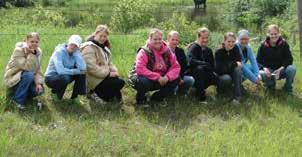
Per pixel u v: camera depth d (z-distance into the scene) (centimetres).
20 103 658
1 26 1399
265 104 730
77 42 673
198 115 689
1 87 700
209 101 732
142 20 1617
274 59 765
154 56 689
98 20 1922
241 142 611
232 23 1886
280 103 738
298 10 891
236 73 721
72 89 727
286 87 764
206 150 587
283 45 761
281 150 598
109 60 707
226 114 696
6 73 662
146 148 587
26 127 617
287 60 759
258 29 1720
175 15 1363
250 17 1805
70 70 665
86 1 3256
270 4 1797
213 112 700
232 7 1895
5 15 1862
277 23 1611
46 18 1616
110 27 1620
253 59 752
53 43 1057
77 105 682
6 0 2669
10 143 567
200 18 2347
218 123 670
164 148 591
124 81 704
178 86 721
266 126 666
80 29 1409
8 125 617
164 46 691
